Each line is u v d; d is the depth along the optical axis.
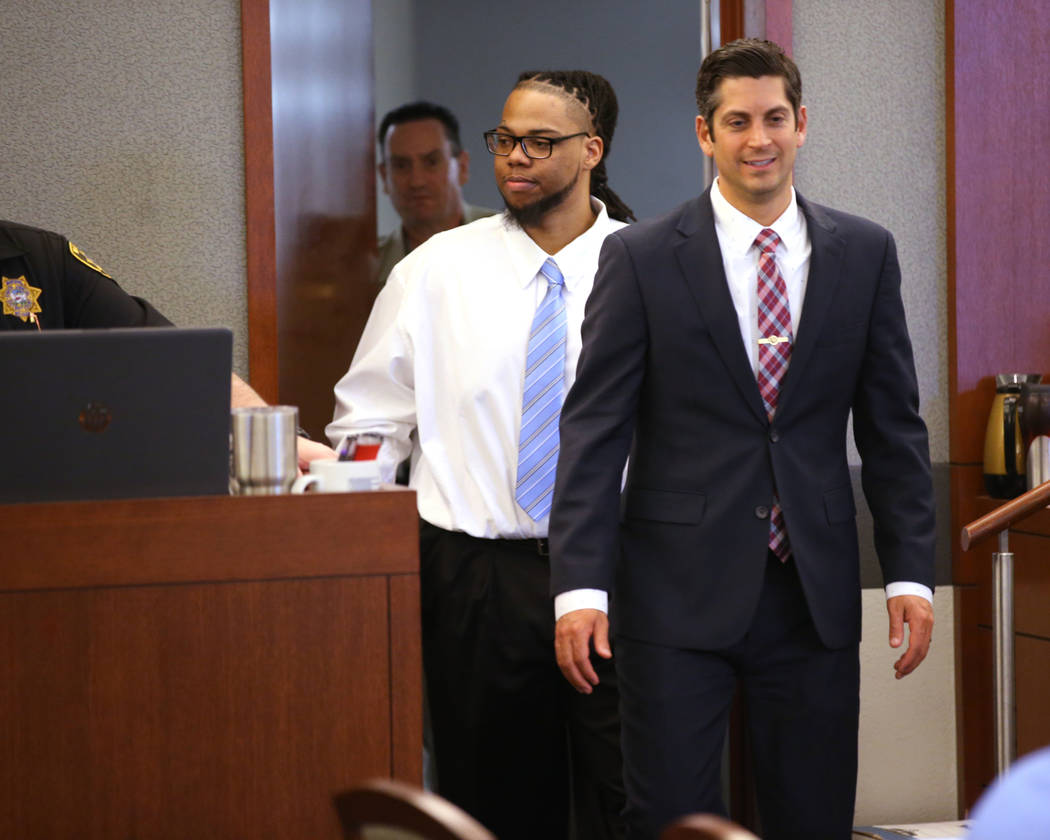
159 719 4.01
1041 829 1.90
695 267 4.91
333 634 4.09
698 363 4.88
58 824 3.97
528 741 6.36
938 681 7.69
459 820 2.19
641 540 4.98
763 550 4.82
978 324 7.68
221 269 7.22
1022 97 7.68
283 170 7.33
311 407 7.48
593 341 5.02
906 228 7.75
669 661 4.85
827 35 7.63
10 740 3.95
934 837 6.83
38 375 4.00
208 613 4.03
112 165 7.08
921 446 5.09
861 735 7.63
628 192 7.96
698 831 2.20
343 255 7.54
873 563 7.62
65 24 7.01
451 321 6.33
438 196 7.73
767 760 5.00
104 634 3.98
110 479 4.07
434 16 7.64
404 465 7.47
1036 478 6.95
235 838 4.04
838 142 7.66
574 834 7.37
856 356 4.97
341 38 7.46
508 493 6.17
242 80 7.17
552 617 6.13
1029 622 7.19
